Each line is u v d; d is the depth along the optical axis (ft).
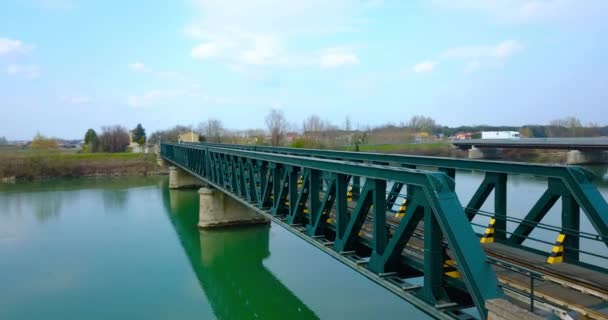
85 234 104.42
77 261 82.79
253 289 67.41
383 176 28.37
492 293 20.59
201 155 111.45
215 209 107.65
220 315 58.13
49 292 67.26
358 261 32.24
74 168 259.19
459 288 24.16
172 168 188.65
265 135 387.96
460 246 21.20
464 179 165.48
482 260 21.21
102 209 139.23
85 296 65.36
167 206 144.15
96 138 383.86
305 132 342.44
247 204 60.85
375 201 29.91
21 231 108.47
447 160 41.11
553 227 27.58
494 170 34.83
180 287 69.31
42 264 81.25
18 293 66.69
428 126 499.51
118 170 268.00
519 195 120.16
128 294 65.82
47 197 167.94
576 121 376.89
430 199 23.29
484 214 33.12
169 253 88.02
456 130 513.45
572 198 28.71
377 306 58.59
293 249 89.71
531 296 20.08
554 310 21.35
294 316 56.80
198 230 106.93
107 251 89.51
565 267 27.58
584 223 87.86
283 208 51.62
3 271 77.25
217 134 392.88
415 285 26.68
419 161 46.29
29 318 57.77
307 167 41.09
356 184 54.75
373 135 374.22
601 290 23.16
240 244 94.22
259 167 58.59
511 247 32.83
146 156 297.94
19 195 175.11
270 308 60.23
